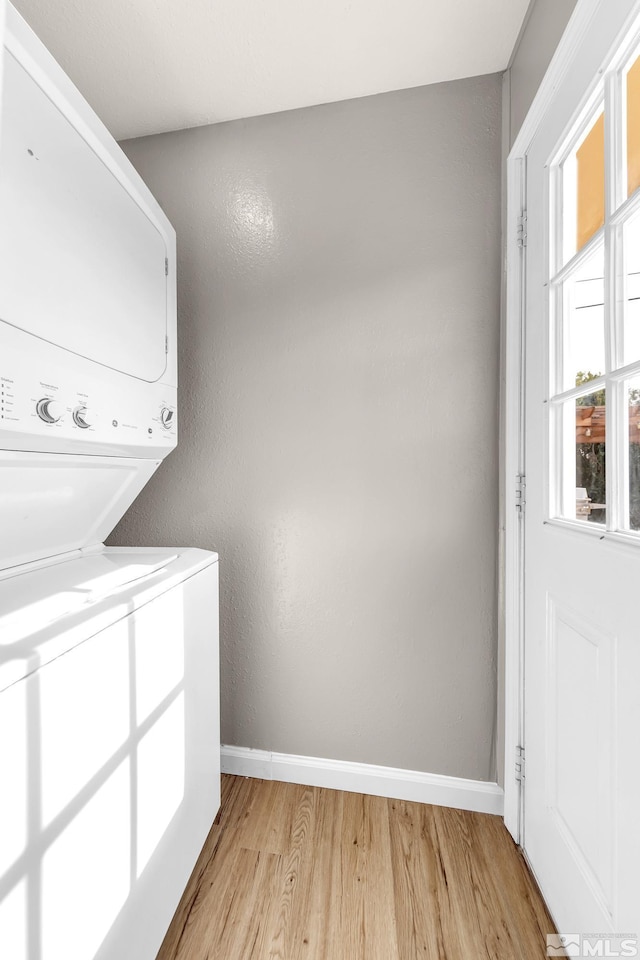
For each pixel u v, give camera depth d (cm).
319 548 209
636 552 102
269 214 209
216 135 213
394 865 167
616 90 112
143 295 159
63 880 90
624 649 107
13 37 97
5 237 96
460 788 196
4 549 131
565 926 136
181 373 220
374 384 201
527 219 171
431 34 170
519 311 177
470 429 194
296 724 214
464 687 198
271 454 212
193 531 222
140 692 121
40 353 107
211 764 175
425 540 199
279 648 214
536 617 162
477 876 162
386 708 204
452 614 198
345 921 146
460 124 191
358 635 206
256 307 212
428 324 196
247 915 148
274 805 198
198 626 162
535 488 164
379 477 202
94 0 154
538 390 161
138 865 119
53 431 111
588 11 117
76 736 94
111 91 193
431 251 195
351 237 202
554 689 147
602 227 118
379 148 198
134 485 177
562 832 139
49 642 86
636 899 101
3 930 75
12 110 98
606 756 115
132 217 151
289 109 206
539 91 146
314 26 165
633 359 112
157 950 128
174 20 162
